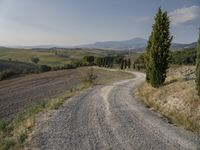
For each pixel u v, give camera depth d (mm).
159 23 26438
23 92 54906
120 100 24656
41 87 60969
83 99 25453
